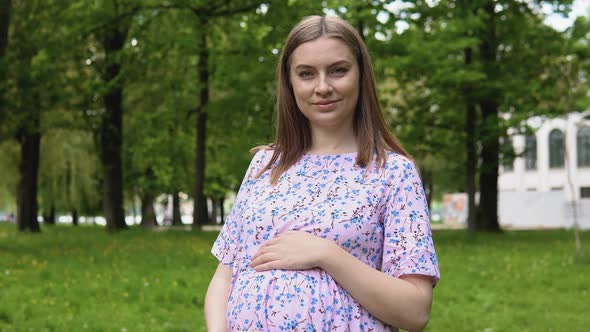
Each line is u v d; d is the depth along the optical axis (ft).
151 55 73.97
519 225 146.30
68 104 73.61
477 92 67.26
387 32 63.62
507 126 67.15
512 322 24.56
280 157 7.87
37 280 33.42
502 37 72.64
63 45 61.98
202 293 29.58
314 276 6.83
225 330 7.41
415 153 74.02
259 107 70.18
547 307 27.94
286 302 6.79
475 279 35.70
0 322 23.62
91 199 104.06
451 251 52.01
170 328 22.67
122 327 22.76
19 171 93.45
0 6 52.24
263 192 7.61
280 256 6.92
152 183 116.98
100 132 82.12
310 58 7.30
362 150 7.40
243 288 7.14
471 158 71.10
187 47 68.54
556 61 71.51
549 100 65.46
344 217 7.03
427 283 6.94
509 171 186.60
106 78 79.36
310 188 7.34
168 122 83.66
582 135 170.40
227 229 8.00
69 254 47.24
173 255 46.91
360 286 6.67
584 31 68.23
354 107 7.56
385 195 7.16
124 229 83.87
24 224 88.79
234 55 70.95
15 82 53.78
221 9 70.44
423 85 69.26
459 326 23.70
